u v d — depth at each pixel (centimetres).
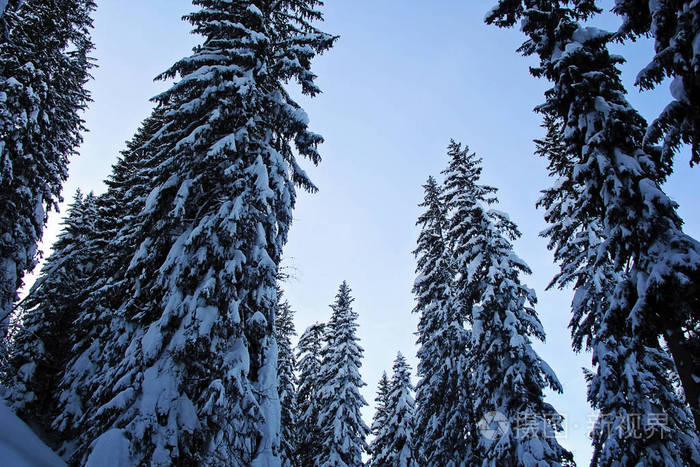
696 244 810
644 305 829
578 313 1433
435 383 2116
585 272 1461
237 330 993
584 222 1584
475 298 1894
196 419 905
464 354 2011
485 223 1862
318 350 3478
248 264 1119
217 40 1294
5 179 1587
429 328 2352
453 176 2050
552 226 1697
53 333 1944
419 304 2456
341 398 2695
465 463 1772
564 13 1223
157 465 802
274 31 1524
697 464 1094
